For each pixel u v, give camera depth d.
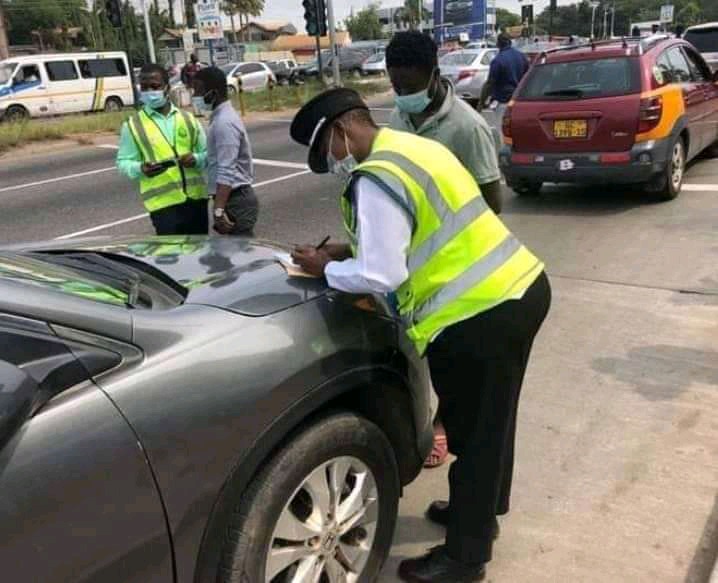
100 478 1.63
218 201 4.74
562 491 3.01
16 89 25.80
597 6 74.25
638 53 7.29
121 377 1.73
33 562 1.54
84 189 10.52
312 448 2.05
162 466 1.74
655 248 6.14
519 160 7.78
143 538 1.72
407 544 2.75
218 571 1.90
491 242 2.13
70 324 1.75
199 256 2.60
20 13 81.00
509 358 2.16
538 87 7.70
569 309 4.92
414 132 2.97
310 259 2.28
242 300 2.11
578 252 6.20
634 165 7.19
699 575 2.54
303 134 2.09
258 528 1.93
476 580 2.51
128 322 1.83
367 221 1.96
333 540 2.21
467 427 2.26
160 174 4.80
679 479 3.05
